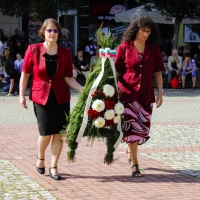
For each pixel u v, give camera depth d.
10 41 27.31
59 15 29.53
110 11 30.86
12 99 19.36
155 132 12.52
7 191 7.41
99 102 7.78
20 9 23.33
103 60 7.89
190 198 7.22
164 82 25.30
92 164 9.15
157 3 24.66
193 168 8.93
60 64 7.93
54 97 7.95
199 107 17.59
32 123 13.92
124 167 8.95
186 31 31.53
